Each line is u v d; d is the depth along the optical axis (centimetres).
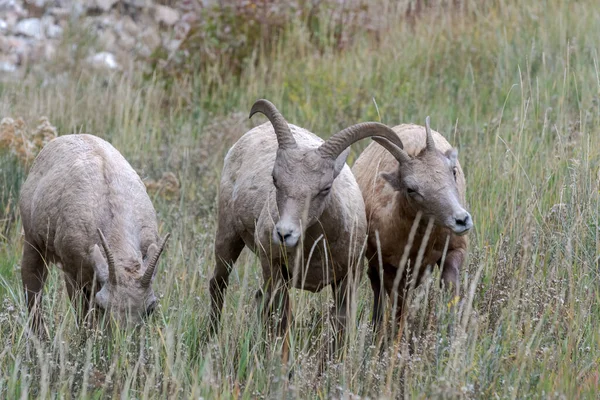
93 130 4381
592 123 3469
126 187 2617
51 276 2728
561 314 2208
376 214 2573
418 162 2394
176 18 6844
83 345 2216
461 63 4653
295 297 2653
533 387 1950
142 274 2381
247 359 2153
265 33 5438
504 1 5312
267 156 2581
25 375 1944
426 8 5650
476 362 1988
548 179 2839
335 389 1939
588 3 5084
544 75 4044
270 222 2377
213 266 2933
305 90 4697
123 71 5597
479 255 2556
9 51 6319
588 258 2475
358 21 5500
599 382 1942
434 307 2262
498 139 3375
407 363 1961
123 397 1859
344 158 2336
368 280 2686
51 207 2580
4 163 3569
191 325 2447
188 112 4922
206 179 3816
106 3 6869
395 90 4478
